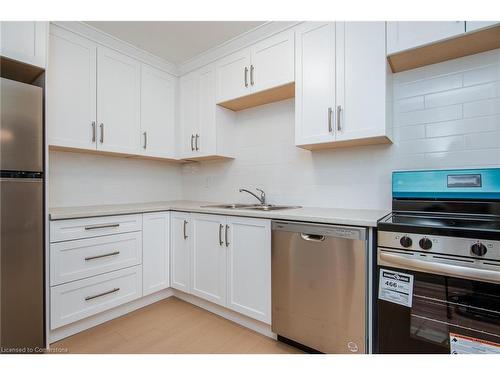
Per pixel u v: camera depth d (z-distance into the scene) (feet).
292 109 7.67
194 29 7.11
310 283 5.04
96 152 7.74
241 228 6.16
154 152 8.64
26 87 5.08
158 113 8.77
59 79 6.46
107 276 6.40
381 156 6.22
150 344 5.56
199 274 7.07
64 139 6.54
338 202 6.87
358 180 6.56
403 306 4.06
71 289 5.77
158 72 8.78
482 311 3.50
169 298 7.98
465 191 4.79
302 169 7.50
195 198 10.27
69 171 7.65
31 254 5.15
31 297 5.16
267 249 5.69
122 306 6.86
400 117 5.94
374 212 5.68
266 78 6.95
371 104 5.35
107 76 7.42
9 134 4.87
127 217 6.82
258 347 5.45
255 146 8.46
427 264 3.74
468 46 4.92
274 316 5.54
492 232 3.40
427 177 5.14
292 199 7.68
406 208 5.29
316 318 4.97
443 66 5.49
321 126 5.97
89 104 7.02
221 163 9.40
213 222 6.74
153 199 9.85
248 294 6.01
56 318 5.53
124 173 9.01
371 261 4.47
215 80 8.19
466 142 5.27
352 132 5.56
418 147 5.75
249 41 7.30
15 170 4.95
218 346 5.49
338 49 5.74
